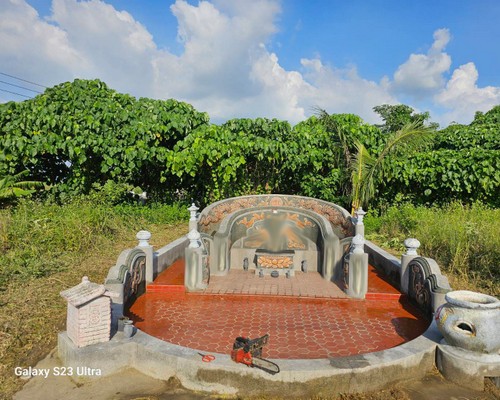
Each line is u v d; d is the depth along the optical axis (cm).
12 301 536
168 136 1180
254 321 515
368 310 564
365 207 1195
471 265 706
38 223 830
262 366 347
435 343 401
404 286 613
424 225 934
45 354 416
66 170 1255
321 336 467
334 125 1180
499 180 1092
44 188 1175
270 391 344
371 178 1063
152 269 652
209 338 457
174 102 1238
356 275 609
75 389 356
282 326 498
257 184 1263
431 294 508
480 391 360
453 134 1460
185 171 1159
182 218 1211
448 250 774
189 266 632
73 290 395
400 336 471
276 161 1203
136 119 1138
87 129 1080
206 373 352
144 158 1115
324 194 1183
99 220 949
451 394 355
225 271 731
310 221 801
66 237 805
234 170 1119
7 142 1038
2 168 1066
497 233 742
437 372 391
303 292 627
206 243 721
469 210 1027
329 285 672
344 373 345
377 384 357
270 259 725
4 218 798
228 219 788
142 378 376
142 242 655
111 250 850
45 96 1117
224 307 570
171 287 639
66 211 925
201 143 1106
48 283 618
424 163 1181
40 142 1049
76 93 1152
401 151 1098
